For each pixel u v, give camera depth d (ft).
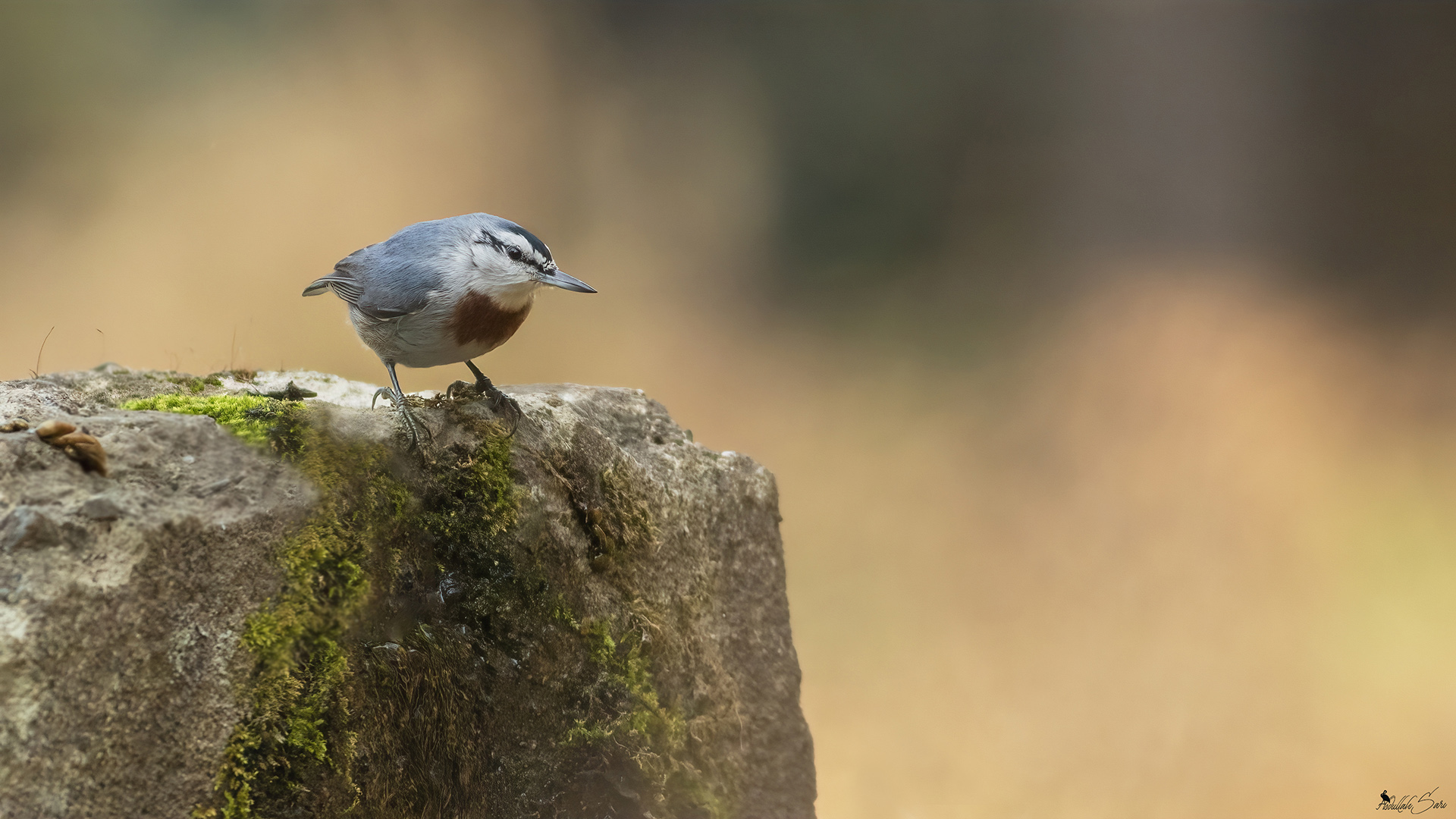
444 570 12.17
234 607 10.03
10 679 8.64
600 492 14.15
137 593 9.40
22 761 8.64
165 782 9.42
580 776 13.12
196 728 9.63
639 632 14.07
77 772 8.92
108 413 10.97
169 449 10.46
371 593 11.16
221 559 10.00
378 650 11.08
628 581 14.20
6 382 13.00
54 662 8.86
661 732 14.12
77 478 9.77
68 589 9.05
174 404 11.82
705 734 14.83
